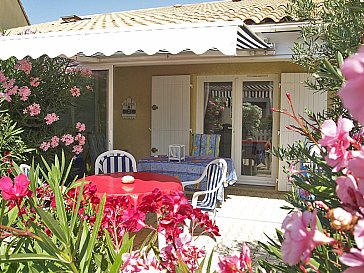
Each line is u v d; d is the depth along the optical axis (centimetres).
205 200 718
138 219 250
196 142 1188
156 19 1201
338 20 375
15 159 926
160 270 208
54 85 1068
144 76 1374
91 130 1134
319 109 1127
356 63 77
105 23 1302
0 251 266
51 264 235
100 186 615
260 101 1259
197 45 667
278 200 1077
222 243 704
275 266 195
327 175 204
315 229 95
